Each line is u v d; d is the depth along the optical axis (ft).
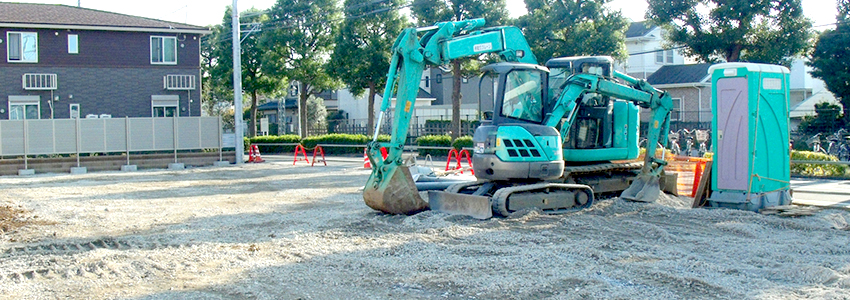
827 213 37.91
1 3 114.52
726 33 107.04
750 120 39.14
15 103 106.63
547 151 39.75
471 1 108.99
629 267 26.35
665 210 39.50
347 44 128.57
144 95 114.01
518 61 43.11
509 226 36.11
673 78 136.98
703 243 30.99
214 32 160.86
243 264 28.53
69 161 83.87
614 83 42.01
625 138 46.68
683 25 112.37
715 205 40.86
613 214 39.75
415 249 30.73
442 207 40.93
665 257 28.14
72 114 109.70
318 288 24.56
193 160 92.12
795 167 66.80
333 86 146.72
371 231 36.17
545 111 42.34
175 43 115.55
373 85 131.13
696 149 102.89
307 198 52.49
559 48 105.09
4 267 28.37
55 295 24.08
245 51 152.25
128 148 87.86
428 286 24.47
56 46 108.58
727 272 25.41
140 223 40.98
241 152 95.40
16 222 41.68
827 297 21.75
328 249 31.19
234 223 40.27
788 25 105.60
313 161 89.81
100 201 52.31
